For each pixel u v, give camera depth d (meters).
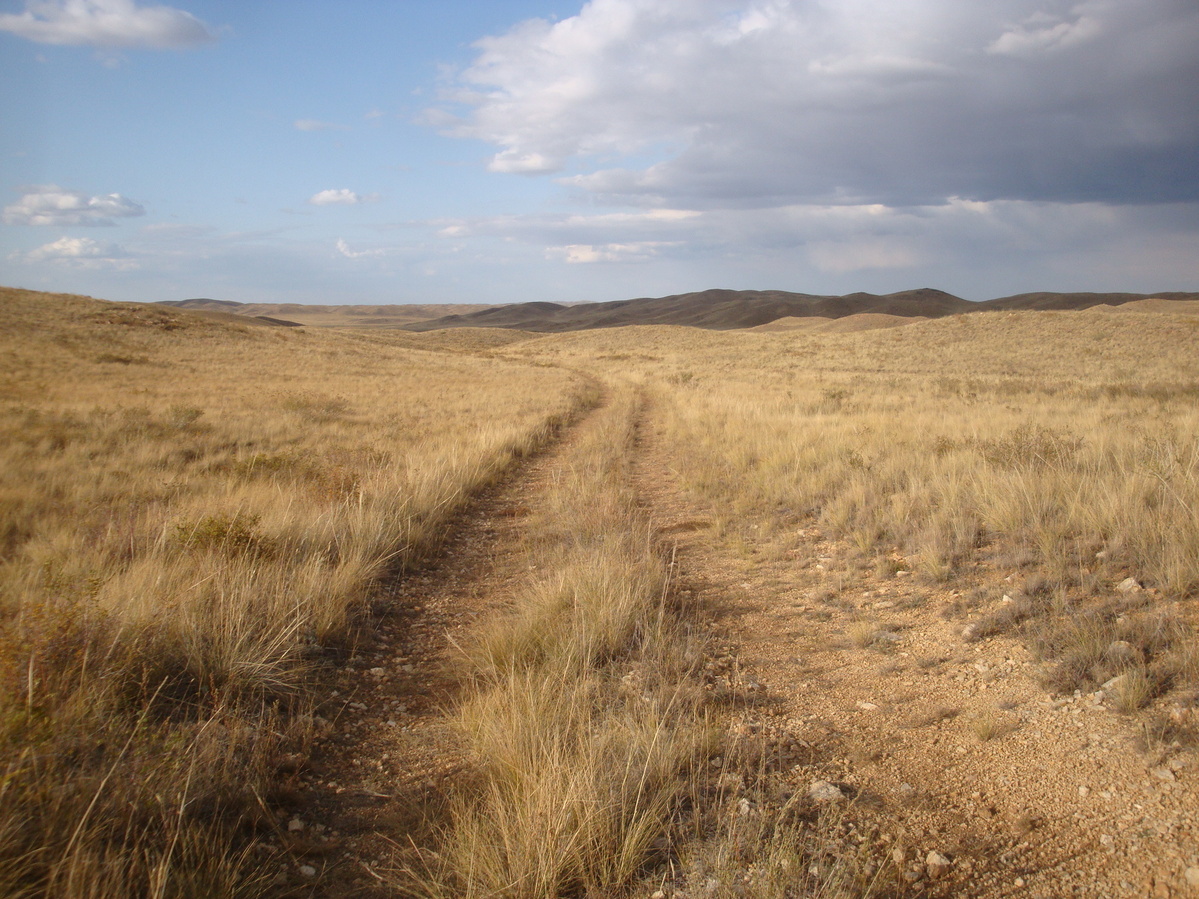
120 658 3.60
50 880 2.08
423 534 7.81
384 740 3.60
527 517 9.30
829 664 4.44
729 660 4.53
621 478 11.41
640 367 57.12
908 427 13.36
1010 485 6.89
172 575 4.95
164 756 2.75
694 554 7.24
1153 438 8.95
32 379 26.48
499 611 5.61
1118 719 3.27
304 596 5.00
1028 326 60.06
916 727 3.54
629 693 3.87
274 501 7.96
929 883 2.36
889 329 69.62
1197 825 2.46
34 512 7.91
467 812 2.76
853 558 6.56
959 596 5.30
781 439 13.14
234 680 3.77
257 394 26.52
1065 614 4.48
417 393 30.33
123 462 11.56
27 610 3.87
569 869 2.45
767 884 2.24
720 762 3.21
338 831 2.80
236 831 2.71
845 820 2.75
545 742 3.10
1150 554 4.95
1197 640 3.74
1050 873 2.38
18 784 2.43
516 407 24.14
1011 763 3.10
